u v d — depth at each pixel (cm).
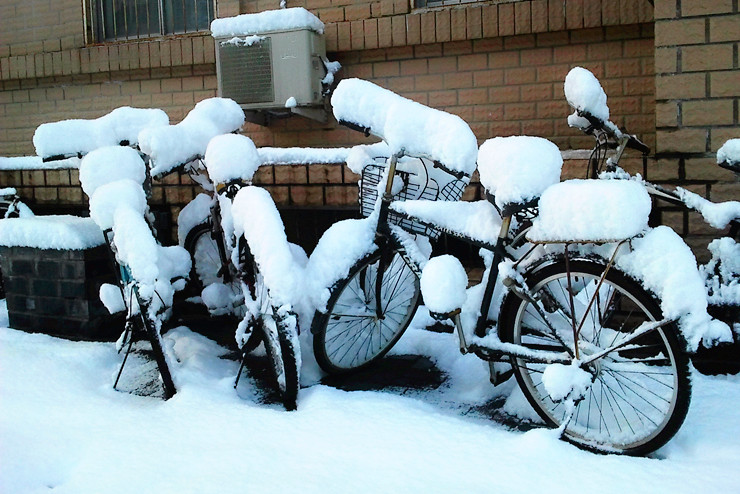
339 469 253
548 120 459
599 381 301
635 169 385
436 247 447
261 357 399
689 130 372
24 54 614
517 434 281
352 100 330
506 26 454
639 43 434
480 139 477
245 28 494
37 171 586
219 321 466
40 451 273
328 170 489
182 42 545
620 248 272
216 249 459
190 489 243
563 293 296
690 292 257
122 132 406
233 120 410
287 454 265
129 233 331
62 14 596
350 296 371
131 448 273
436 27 471
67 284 427
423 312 440
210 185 414
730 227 343
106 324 435
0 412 311
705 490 232
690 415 293
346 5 504
